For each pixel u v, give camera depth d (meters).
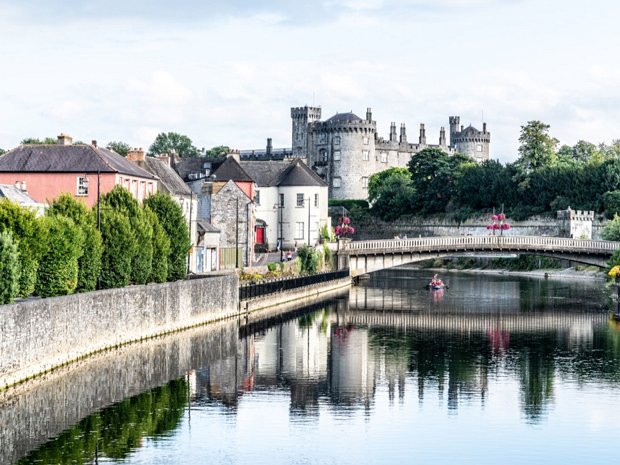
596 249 141.88
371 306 119.81
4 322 55.28
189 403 60.09
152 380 65.50
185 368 70.50
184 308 86.88
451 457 50.31
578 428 56.16
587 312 113.56
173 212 97.25
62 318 63.62
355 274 155.38
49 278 69.94
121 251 80.94
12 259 59.84
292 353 80.62
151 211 91.81
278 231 174.25
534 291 142.50
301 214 173.38
